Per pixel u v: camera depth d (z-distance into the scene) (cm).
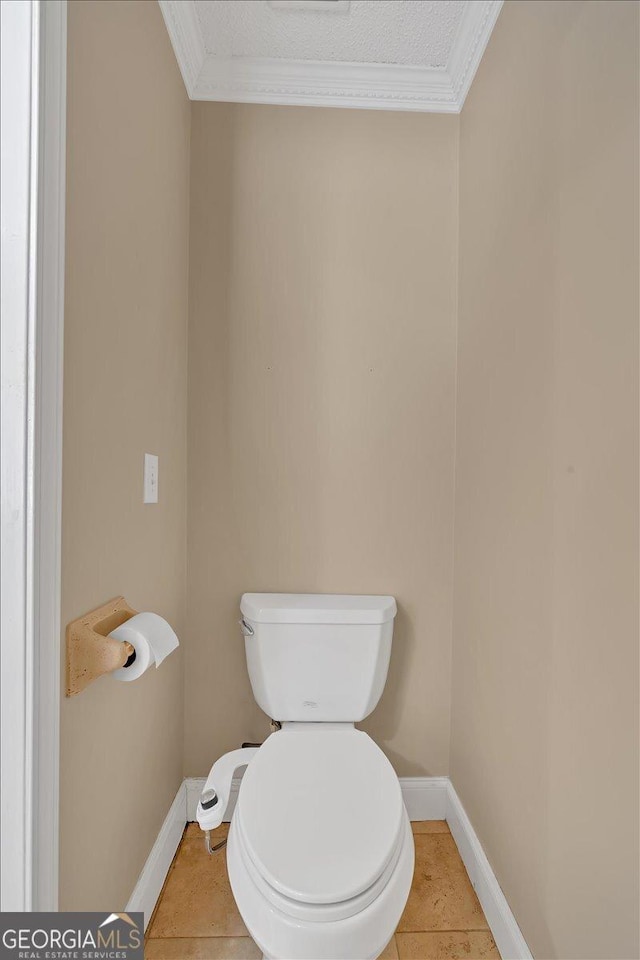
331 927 83
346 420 165
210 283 163
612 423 80
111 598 103
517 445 117
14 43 72
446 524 166
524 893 110
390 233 166
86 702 92
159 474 134
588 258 88
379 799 104
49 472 75
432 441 166
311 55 158
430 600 166
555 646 98
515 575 117
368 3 141
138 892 118
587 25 88
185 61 152
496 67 134
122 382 108
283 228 165
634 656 75
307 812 100
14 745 72
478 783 140
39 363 73
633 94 75
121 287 106
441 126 167
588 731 86
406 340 166
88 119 90
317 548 165
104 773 100
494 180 134
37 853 74
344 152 166
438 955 119
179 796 157
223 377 164
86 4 89
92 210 92
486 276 139
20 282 72
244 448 164
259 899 87
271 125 165
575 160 92
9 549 72
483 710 137
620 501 78
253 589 164
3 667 72
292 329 165
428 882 139
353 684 148
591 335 87
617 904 77
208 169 164
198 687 164
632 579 75
